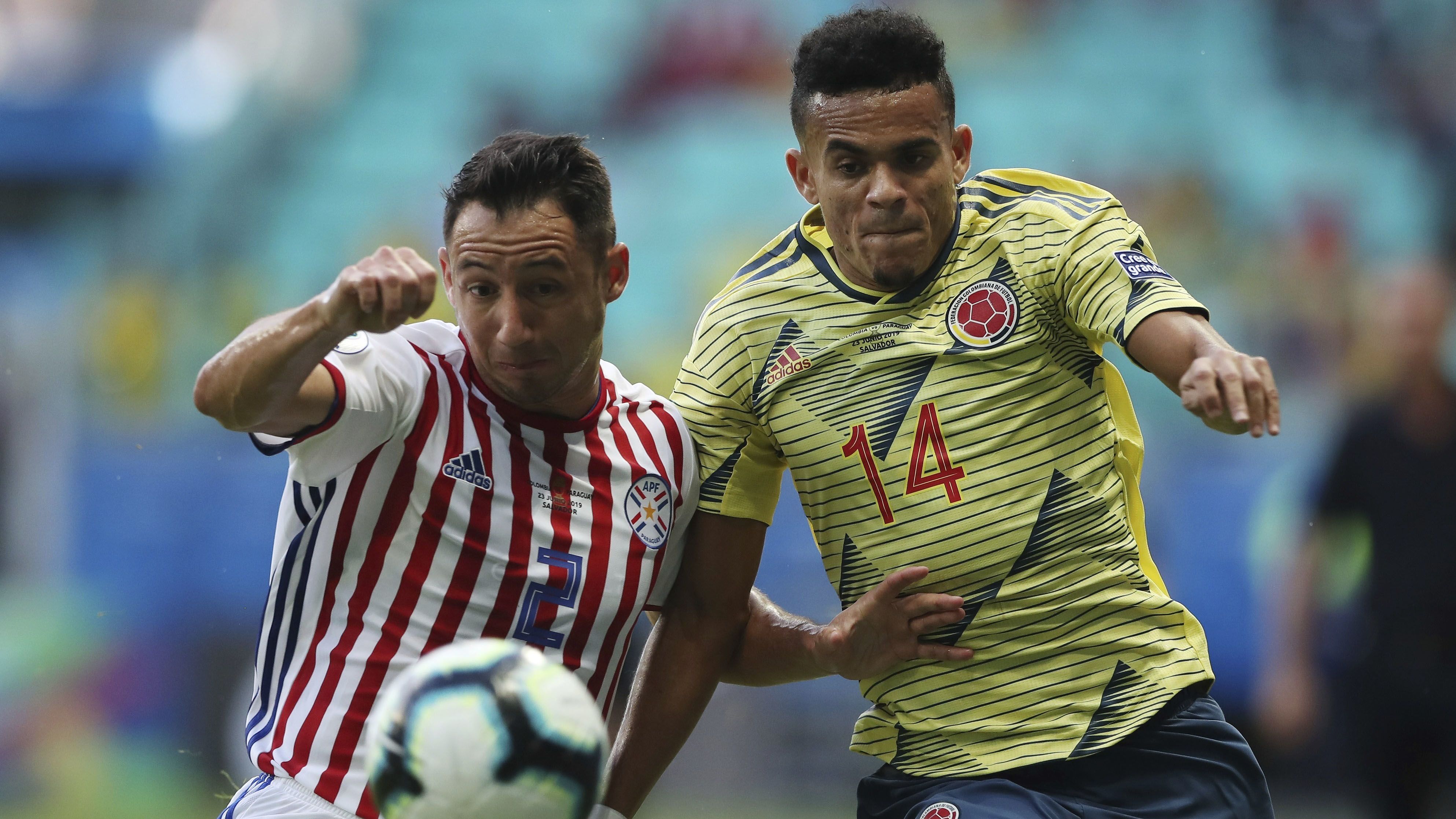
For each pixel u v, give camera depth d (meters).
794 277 12.12
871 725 12.48
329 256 49.62
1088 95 50.91
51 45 53.12
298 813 10.54
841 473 11.85
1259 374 9.43
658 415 12.01
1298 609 22.44
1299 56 51.28
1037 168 49.12
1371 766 21.73
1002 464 11.48
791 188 49.47
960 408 11.52
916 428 11.60
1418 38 51.00
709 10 53.72
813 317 11.94
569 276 10.50
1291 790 31.14
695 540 12.40
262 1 55.16
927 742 11.96
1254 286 43.72
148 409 43.44
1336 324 41.88
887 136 10.98
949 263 11.76
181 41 54.56
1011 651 11.58
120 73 52.47
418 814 8.37
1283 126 49.41
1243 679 32.50
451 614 10.88
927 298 11.71
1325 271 43.78
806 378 11.91
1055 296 11.49
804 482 12.15
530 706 8.45
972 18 53.53
